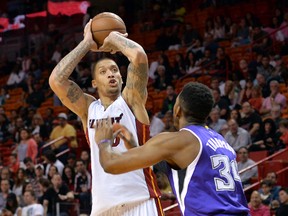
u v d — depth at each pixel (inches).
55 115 997.8
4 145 952.3
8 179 720.3
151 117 816.3
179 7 1147.9
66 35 1273.4
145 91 283.9
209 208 222.5
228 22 998.4
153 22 1157.1
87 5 1299.2
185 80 916.6
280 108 718.5
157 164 237.1
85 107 293.6
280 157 649.0
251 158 658.8
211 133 233.9
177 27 1066.7
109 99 289.6
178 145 226.7
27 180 697.0
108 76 288.2
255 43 919.0
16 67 1164.5
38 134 852.0
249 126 690.8
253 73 836.6
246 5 1061.8
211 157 227.6
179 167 228.1
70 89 292.4
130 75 282.0
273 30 956.0
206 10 1098.1
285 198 526.3
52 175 699.4
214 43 949.2
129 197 273.7
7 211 633.0
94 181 279.9
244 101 774.5
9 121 984.3
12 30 1347.2
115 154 223.5
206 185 225.0
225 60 892.0
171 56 1026.7
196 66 939.3
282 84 808.3
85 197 653.3
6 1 1395.2
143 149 224.8
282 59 882.8
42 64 1178.6
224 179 226.7
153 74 971.9
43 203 629.0
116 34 282.7
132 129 280.4
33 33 1321.4
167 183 586.2
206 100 234.8
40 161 808.3
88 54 1091.3
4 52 1343.5
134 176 275.6
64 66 291.7
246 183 622.8
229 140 674.8
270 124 671.8
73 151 828.6
